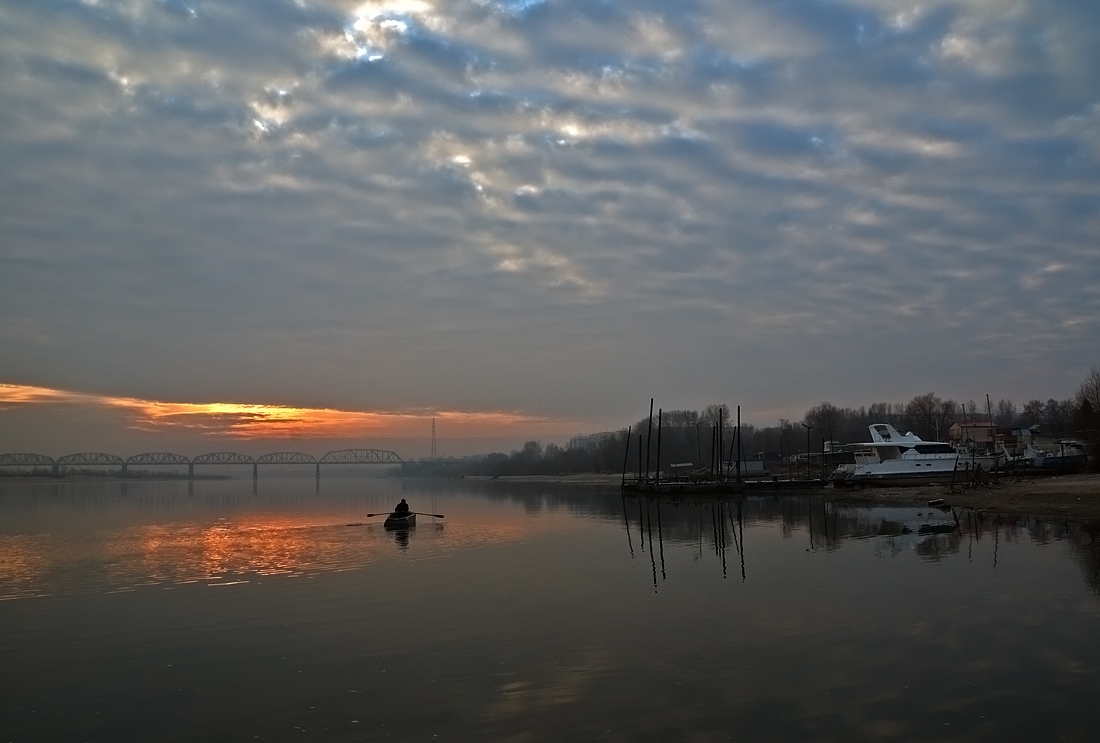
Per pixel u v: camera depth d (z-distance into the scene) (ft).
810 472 382.83
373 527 174.60
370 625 67.87
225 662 57.26
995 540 117.80
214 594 84.79
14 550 130.72
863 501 230.07
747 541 129.39
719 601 75.36
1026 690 46.50
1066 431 420.36
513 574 95.81
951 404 523.29
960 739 39.58
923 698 45.55
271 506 295.28
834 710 43.88
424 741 41.29
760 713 43.75
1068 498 179.01
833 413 585.22
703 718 43.27
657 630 63.72
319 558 114.73
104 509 278.87
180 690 50.98
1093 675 48.93
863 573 90.02
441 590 84.53
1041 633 59.31
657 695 47.32
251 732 43.47
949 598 73.31
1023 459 293.43
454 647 59.67
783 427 585.63
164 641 63.93
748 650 56.80
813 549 115.14
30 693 50.88
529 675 52.11
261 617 72.28
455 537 146.92
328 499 367.25
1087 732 40.16
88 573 101.81
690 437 643.45
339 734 42.73
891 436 293.02
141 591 87.45
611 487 461.37
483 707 46.16
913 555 104.27
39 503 341.00
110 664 57.41
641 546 126.52
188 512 251.80
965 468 261.24
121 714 46.80
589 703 46.26
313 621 70.03
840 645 57.41
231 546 133.69
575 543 133.08
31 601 82.12
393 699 48.06
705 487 298.76
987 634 59.36
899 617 65.87
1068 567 89.71
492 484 651.25
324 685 51.16
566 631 64.08
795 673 50.90
